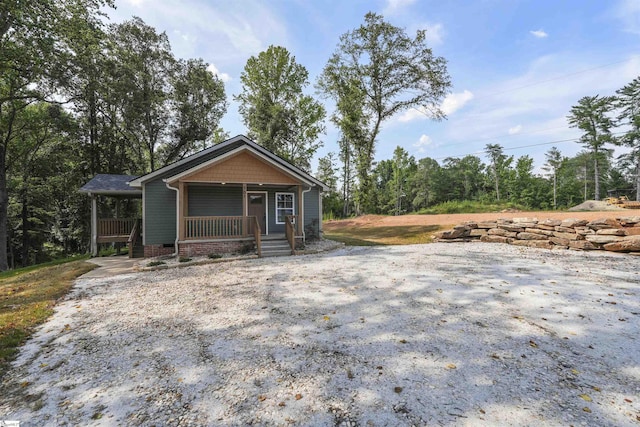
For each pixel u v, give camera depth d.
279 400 2.52
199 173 10.55
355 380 2.78
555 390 2.53
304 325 4.17
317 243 12.98
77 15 13.56
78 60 15.00
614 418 2.17
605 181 40.03
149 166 24.28
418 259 8.56
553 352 3.18
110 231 13.09
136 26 20.08
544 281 5.77
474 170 48.97
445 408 2.34
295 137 29.19
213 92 23.88
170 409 2.46
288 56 28.06
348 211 35.94
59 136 19.33
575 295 4.92
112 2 14.28
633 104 33.19
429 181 45.19
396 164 43.25
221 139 31.38
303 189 12.68
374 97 24.66
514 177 43.00
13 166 19.45
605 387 2.56
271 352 3.41
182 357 3.38
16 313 5.07
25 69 13.68
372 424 2.19
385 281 6.32
